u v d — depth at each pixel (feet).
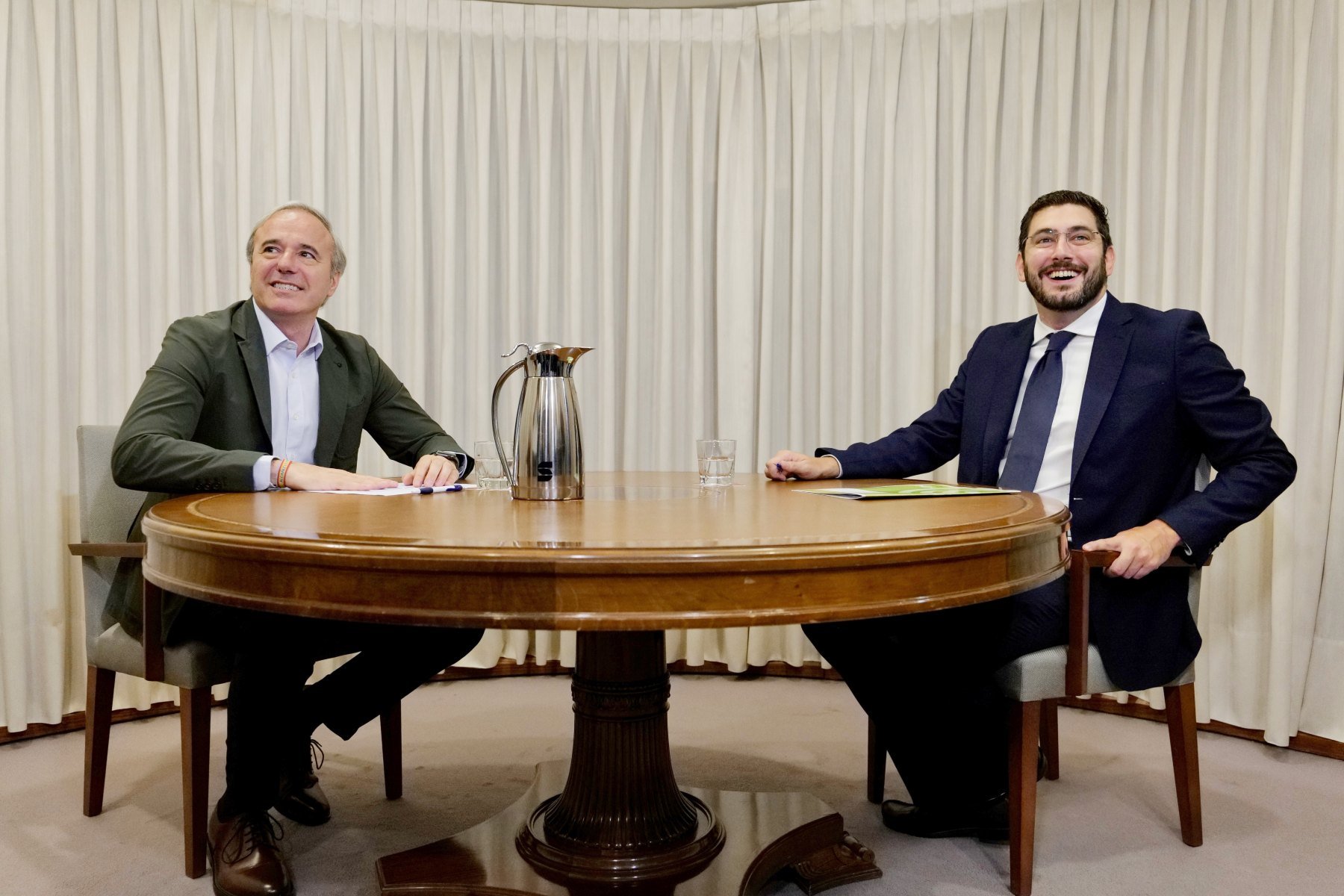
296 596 4.09
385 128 11.44
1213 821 7.60
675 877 5.85
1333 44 9.06
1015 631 6.29
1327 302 9.12
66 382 9.77
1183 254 9.95
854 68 11.58
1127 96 10.23
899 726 7.17
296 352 8.23
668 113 12.01
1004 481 8.00
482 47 11.73
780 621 3.88
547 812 6.60
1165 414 7.30
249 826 6.33
